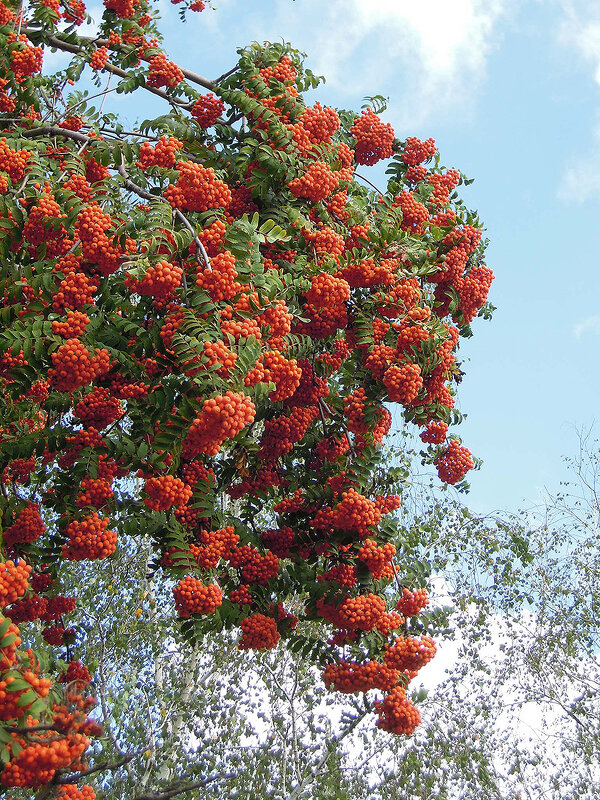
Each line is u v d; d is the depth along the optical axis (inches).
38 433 175.2
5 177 169.0
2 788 103.3
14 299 158.9
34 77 240.4
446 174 257.9
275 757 371.9
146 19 271.6
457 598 428.1
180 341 132.8
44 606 190.1
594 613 442.0
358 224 220.4
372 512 193.2
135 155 186.2
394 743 389.1
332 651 203.2
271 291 156.6
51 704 104.7
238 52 224.5
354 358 209.5
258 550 211.6
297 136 208.8
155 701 375.9
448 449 239.1
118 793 329.4
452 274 227.3
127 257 144.9
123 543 390.0
